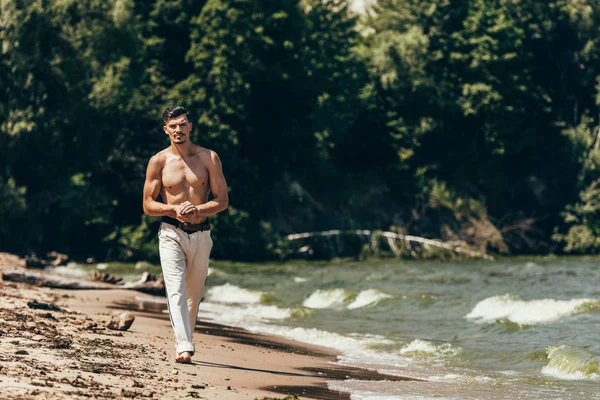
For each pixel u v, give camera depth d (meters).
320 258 51.28
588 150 56.69
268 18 51.34
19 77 40.09
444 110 56.94
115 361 8.37
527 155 57.81
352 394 8.27
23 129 39.12
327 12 60.00
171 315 8.92
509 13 59.91
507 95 57.19
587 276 32.16
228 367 9.27
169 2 50.81
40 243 41.28
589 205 54.19
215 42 49.16
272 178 52.88
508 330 14.69
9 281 19.23
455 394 8.59
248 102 52.09
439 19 59.12
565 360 10.70
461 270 37.50
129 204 46.59
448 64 58.47
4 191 38.09
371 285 27.03
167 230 8.99
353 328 15.78
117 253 44.09
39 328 10.27
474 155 56.78
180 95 47.91
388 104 57.09
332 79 56.03
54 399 6.10
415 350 12.34
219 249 47.34
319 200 53.56
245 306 19.91
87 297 18.14
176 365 8.67
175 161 9.13
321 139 56.53
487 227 53.50
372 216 53.84
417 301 19.80
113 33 45.09
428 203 54.16
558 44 60.78
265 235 48.81
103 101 42.66
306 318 17.59
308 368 10.15
